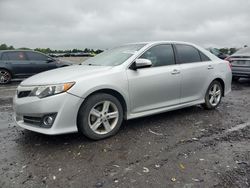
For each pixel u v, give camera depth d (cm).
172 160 339
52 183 287
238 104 673
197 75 543
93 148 378
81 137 420
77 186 281
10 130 462
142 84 448
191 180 290
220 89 613
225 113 574
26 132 449
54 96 365
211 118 533
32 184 285
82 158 346
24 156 353
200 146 385
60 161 338
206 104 585
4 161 339
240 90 916
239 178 294
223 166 322
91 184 284
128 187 278
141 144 393
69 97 370
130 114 445
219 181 288
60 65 1244
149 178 295
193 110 596
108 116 414
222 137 423
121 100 435
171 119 523
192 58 551
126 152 364
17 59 1159
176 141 405
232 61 1057
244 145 390
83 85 382
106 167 321
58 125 368
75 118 380
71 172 310
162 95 484
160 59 493
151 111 473
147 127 472
